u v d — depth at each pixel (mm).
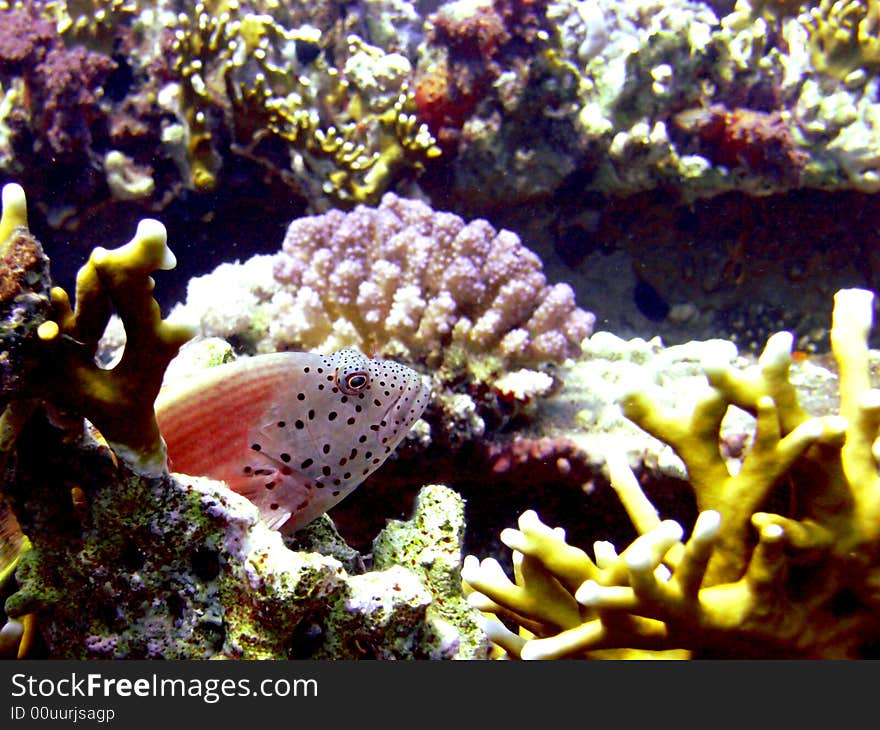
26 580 185
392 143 529
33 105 485
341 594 184
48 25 500
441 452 348
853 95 580
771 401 194
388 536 232
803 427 190
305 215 545
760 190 560
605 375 417
